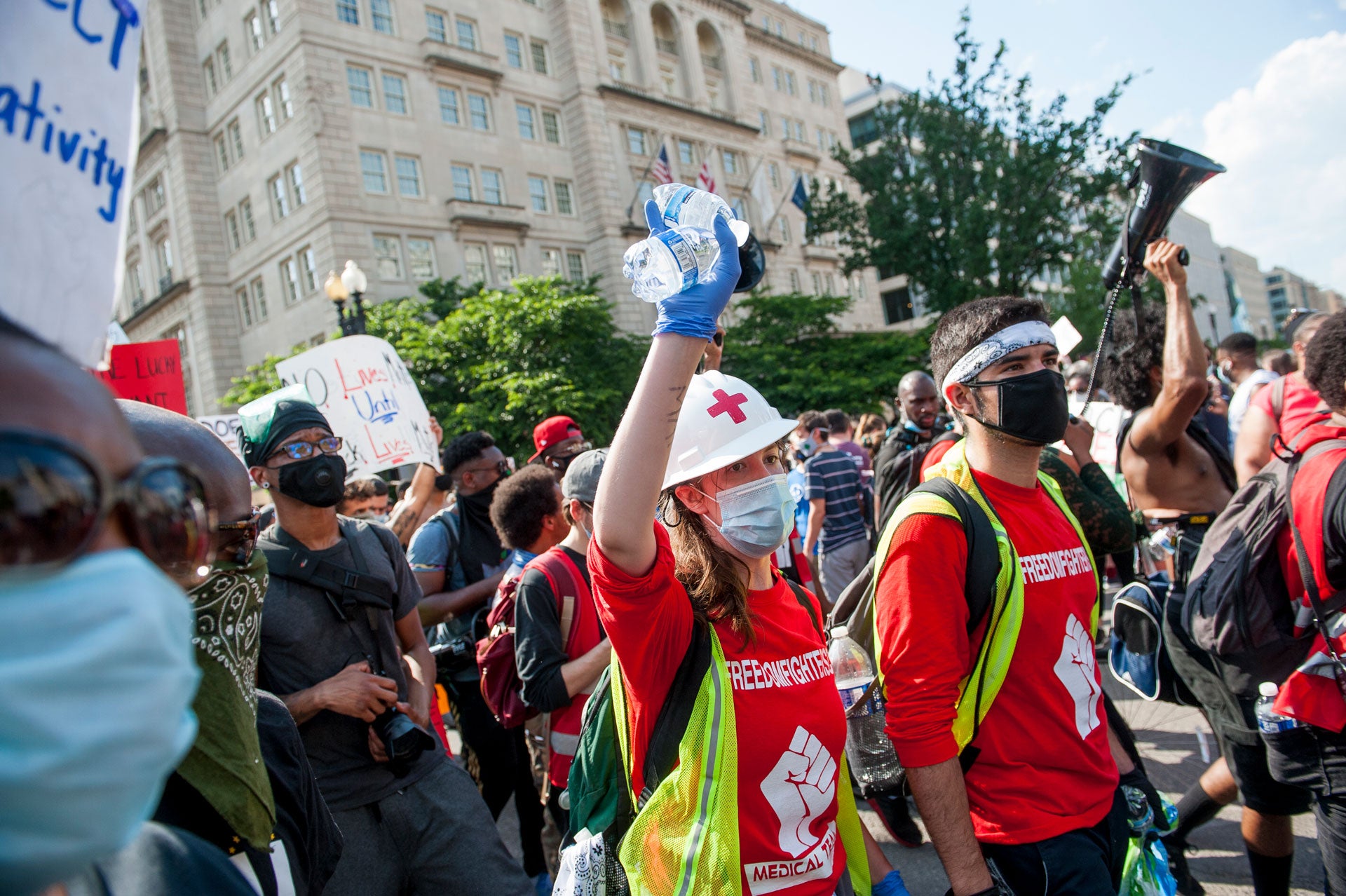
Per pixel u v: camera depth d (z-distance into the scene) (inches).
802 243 1785.2
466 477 167.5
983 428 82.9
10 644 22.1
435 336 889.5
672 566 65.4
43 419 25.3
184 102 1253.7
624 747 71.3
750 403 72.8
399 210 1119.6
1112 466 218.8
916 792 73.7
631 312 1314.0
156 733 23.8
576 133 1338.6
